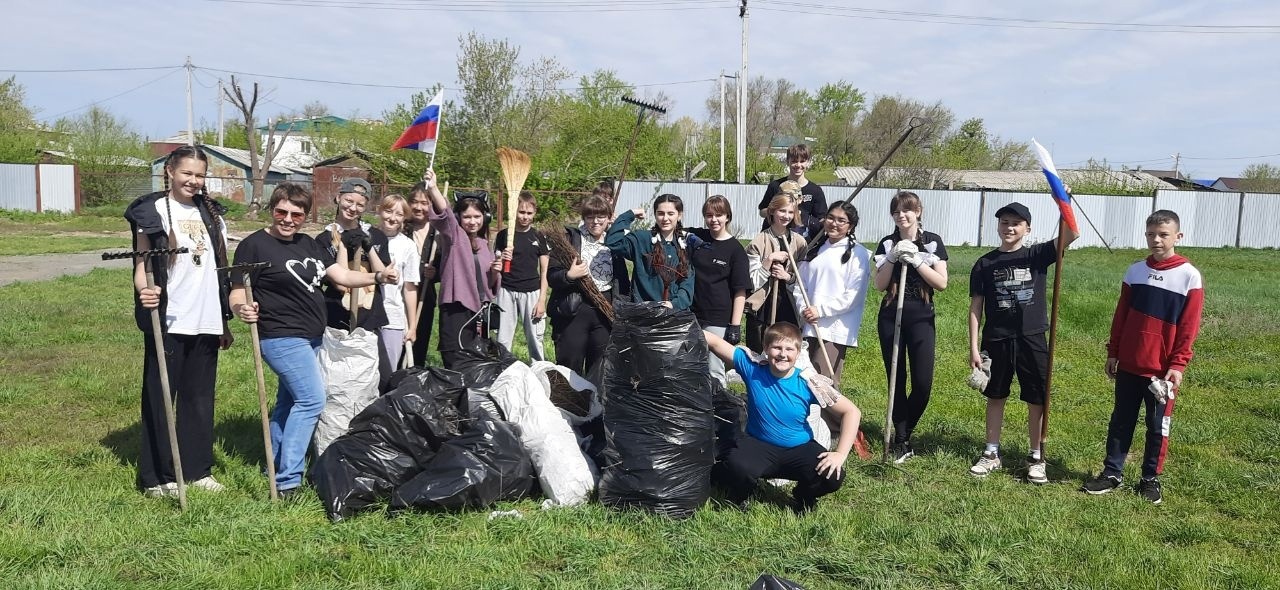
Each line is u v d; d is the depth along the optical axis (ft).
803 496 15.97
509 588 12.29
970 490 17.58
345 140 151.12
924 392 19.60
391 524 14.37
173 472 15.78
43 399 22.65
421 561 13.05
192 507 14.74
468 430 16.03
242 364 26.91
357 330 16.67
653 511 15.01
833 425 20.18
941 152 155.12
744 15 96.12
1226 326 38.40
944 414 23.93
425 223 21.43
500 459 15.47
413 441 15.49
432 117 20.27
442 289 20.45
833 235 19.97
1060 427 22.70
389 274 17.54
